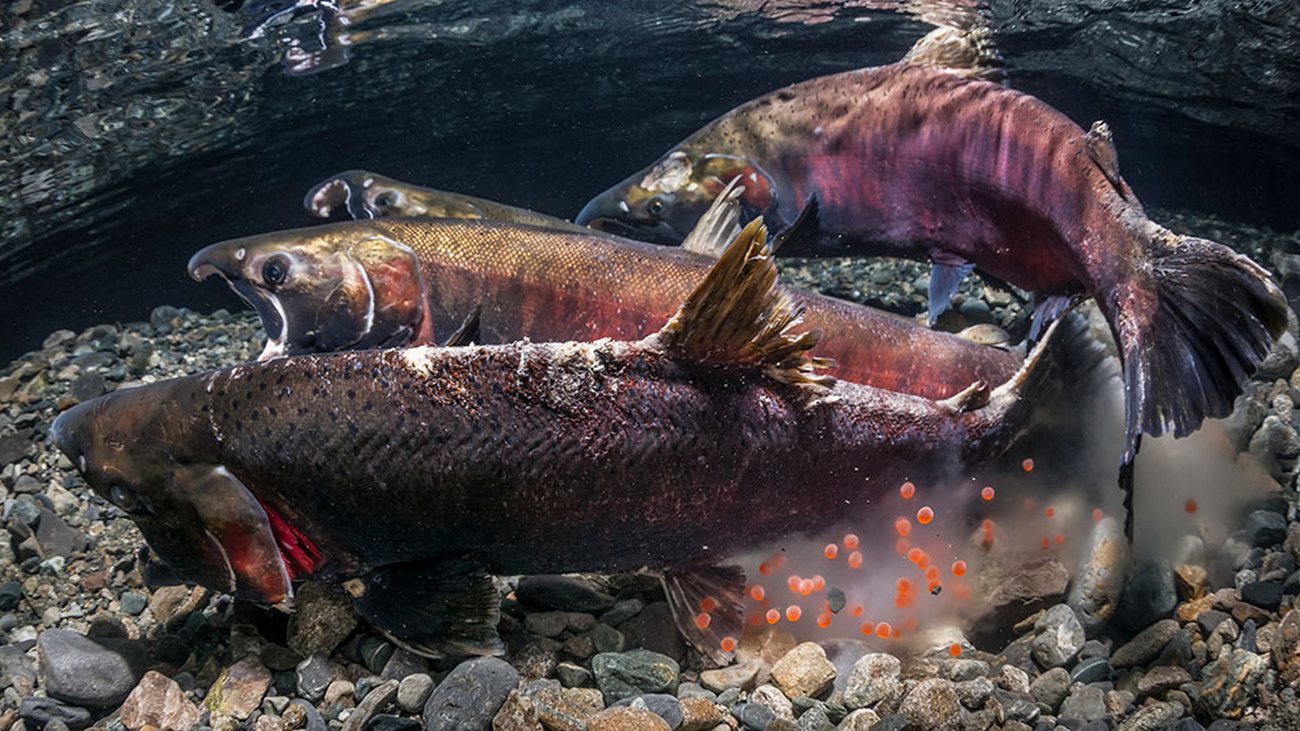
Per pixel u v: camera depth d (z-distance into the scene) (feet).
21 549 3.03
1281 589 2.45
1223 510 2.70
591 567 2.40
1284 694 2.20
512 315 3.00
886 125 3.28
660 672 2.33
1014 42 4.99
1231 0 4.42
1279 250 4.27
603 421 2.26
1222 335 2.25
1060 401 2.62
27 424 3.82
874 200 3.38
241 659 2.45
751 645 2.48
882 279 4.32
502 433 2.24
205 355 4.33
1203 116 4.77
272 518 2.31
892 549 2.52
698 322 2.25
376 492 2.26
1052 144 2.82
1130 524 2.41
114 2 4.61
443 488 2.26
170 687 2.40
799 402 2.35
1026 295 3.81
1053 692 2.33
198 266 2.98
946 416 2.47
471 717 2.18
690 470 2.30
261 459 2.26
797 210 3.55
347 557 2.36
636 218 3.77
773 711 2.29
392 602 2.38
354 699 2.35
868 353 2.90
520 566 2.39
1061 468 2.63
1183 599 2.53
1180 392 2.26
